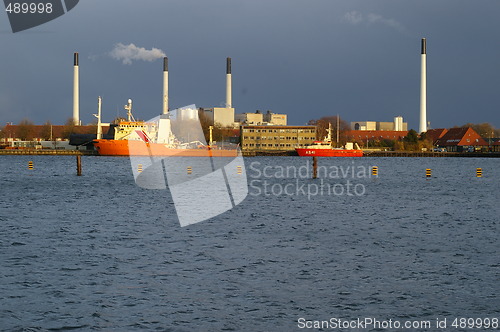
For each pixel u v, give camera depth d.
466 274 63.81
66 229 94.00
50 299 54.66
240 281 60.84
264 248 78.06
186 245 79.94
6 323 48.97
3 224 99.88
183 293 56.66
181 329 48.12
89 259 70.44
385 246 80.06
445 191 179.50
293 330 48.22
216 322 49.56
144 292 56.88
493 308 53.00
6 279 61.03
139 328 48.28
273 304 53.84
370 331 48.25
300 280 61.28
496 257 72.62
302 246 79.75
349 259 71.19
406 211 123.94
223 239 85.12
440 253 75.12
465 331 48.34
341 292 57.28
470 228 98.25
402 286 59.25
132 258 71.12
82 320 49.75
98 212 118.94
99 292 56.72
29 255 72.75
